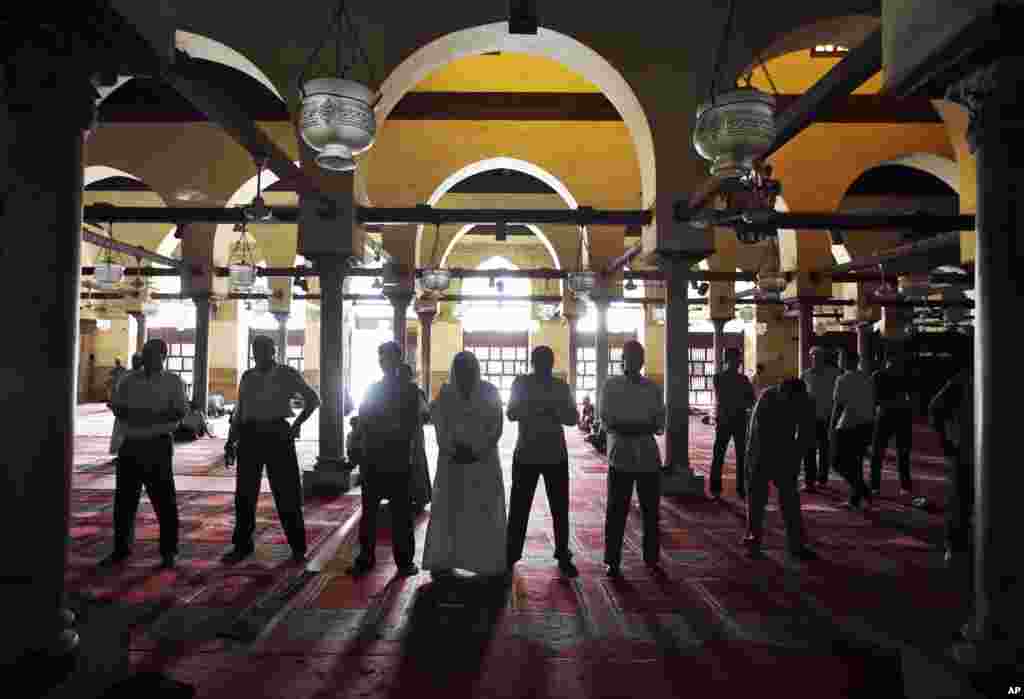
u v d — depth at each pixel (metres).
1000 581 2.36
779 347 24.61
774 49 7.46
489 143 12.30
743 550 5.36
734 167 3.98
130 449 4.72
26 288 2.32
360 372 26.61
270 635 3.56
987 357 2.41
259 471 5.00
